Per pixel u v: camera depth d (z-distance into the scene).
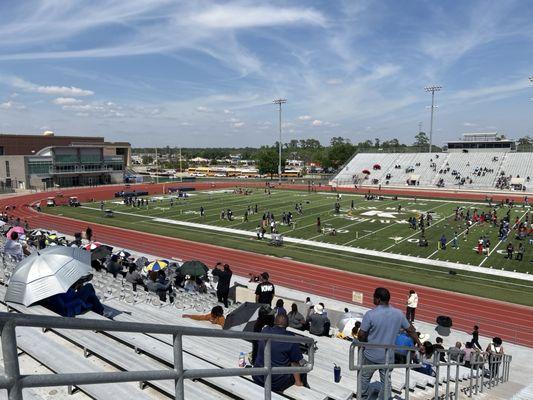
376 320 5.90
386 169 104.12
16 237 17.44
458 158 100.88
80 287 8.61
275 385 5.87
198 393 4.87
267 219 53.44
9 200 74.12
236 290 20.19
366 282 30.45
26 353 5.54
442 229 47.78
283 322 5.88
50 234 28.20
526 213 57.66
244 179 127.62
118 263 17.69
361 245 41.09
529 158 93.44
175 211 62.22
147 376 2.64
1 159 92.88
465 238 43.31
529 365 18.95
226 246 40.94
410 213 58.97
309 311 16.91
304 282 30.38
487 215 52.12
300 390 5.98
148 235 45.81
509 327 23.28
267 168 130.62
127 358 5.42
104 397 4.44
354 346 5.20
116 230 48.41
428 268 33.75
